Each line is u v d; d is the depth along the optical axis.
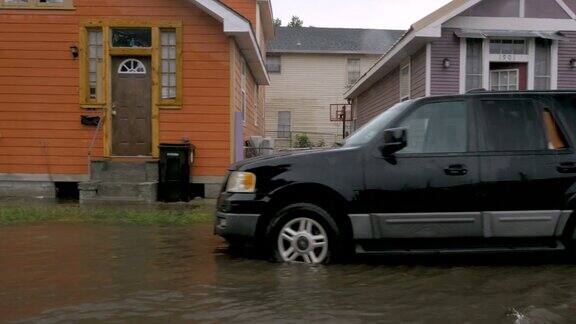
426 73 13.48
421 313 3.97
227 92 12.23
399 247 5.43
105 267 5.32
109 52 12.14
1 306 4.08
